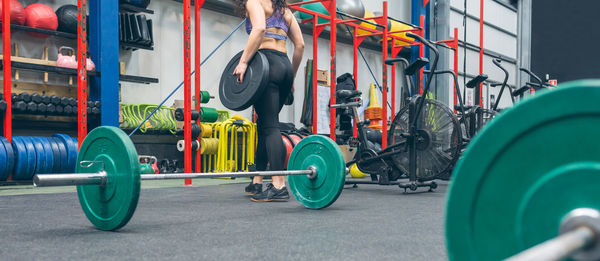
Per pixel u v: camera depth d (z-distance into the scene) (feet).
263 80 8.46
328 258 4.26
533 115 2.05
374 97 25.52
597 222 1.86
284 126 19.54
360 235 5.48
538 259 1.46
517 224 2.11
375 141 21.40
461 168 2.24
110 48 14.78
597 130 1.92
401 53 28.27
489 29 35.94
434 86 27.66
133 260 4.13
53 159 13.53
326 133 21.79
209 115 16.89
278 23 8.98
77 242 4.95
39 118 14.76
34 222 6.34
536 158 2.07
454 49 22.97
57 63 14.80
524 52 23.75
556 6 19.42
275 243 4.96
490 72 36.27
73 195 10.30
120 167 5.24
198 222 6.45
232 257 4.27
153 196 10.19
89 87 15.80
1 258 4.19
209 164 17.07
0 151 12.37
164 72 18.35
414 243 5.00
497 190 2.16
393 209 8.14
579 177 1.96
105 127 5.36
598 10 18.80
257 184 9.48
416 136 11.60
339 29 23.91
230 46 20.38
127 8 16.34
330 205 8.46
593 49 18.97
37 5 14.66
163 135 17.93
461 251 2.24
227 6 19.74
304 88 23.26
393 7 28.50
